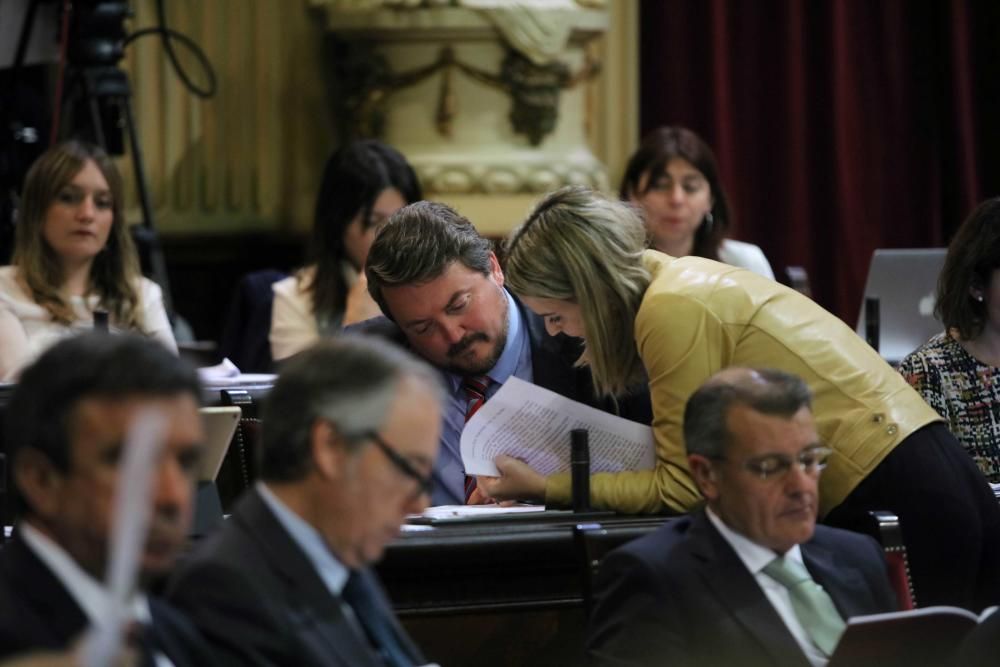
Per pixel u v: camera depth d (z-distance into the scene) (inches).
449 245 363.3
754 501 290.5
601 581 297.9
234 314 593.0
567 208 350.9
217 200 765.3
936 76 830.5
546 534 336.5
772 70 813.2
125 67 746.2
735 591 290.0
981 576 351.3
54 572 206.1
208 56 760.3
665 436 343.6
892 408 343.6
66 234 502.3
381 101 701.3
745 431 289.6
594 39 716.7
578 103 721.0
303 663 230.7
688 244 601.0
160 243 754.2
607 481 347.6
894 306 592.4
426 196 689.0
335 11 701.3
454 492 387.2
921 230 836.6
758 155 818.2
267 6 765.3
